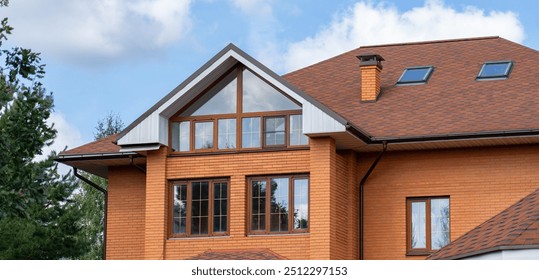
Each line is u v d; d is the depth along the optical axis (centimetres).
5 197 2419
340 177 3117
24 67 2442
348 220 3150
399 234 3139
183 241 3133
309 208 3033
